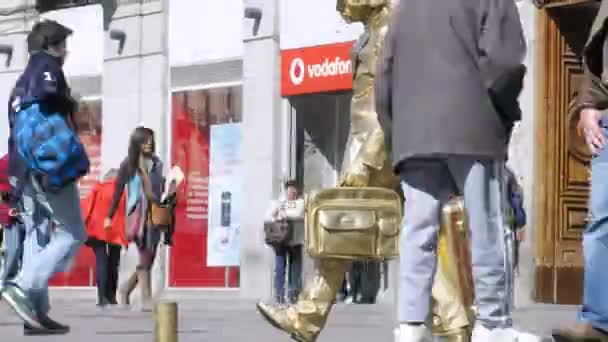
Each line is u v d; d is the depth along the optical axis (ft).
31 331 40.34
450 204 25.89
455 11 24.30
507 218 27.94
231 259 88.17
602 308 23.36
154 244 60.39
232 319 52.54
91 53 97.66
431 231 25.45
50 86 38.58
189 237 90.53
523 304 71.41
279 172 86.22
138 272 60.70
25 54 103.04
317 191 29.66
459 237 26.04
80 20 98.27
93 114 97.25
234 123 88.58
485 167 24.53
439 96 24.23
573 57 72.79
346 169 30.27
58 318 52.85
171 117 92.58
